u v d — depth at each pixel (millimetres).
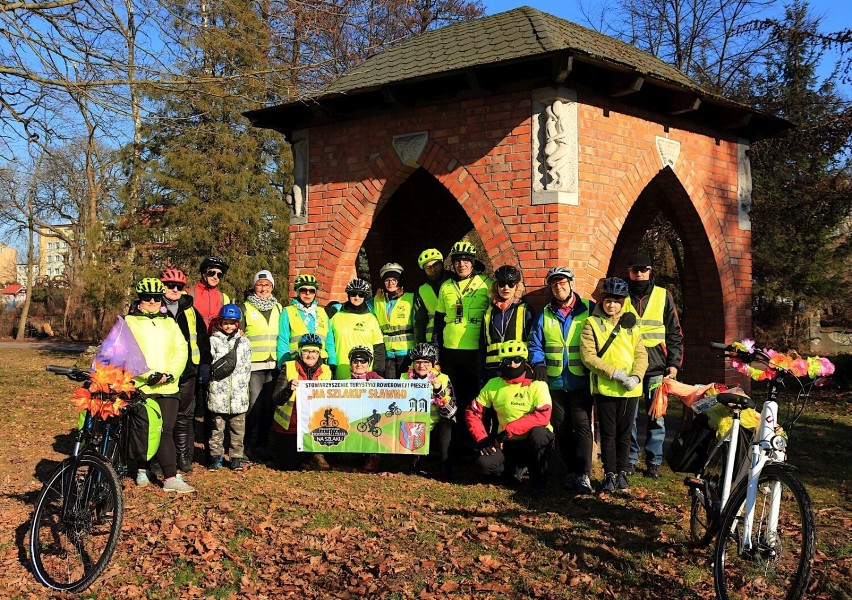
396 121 8258
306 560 4582
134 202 21594
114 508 4324
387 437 6703
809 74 15945
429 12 21359
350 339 7504
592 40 8578
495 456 6324
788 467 3734
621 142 7699
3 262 56438
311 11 10633
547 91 7102
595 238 7375
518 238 7270
